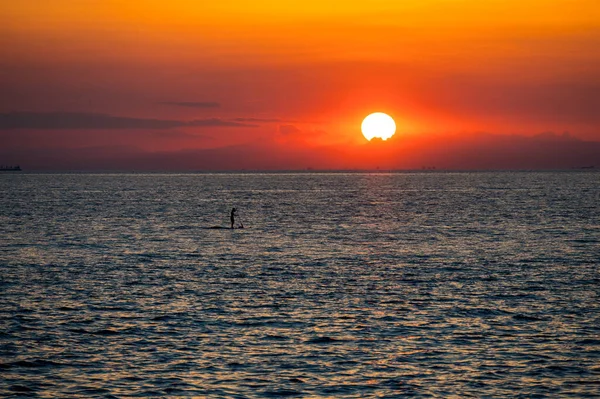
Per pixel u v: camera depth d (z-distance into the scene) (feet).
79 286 290.76
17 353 194.70
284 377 177.27
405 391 168.55
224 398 164.14
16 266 349.20
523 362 188.44
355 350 198.49
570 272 327.06
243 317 235.61
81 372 180.34
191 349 199.00
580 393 167.63
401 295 272.92
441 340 208.13
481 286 291.79
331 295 273.13
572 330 218.59
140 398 164.14
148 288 286.66
